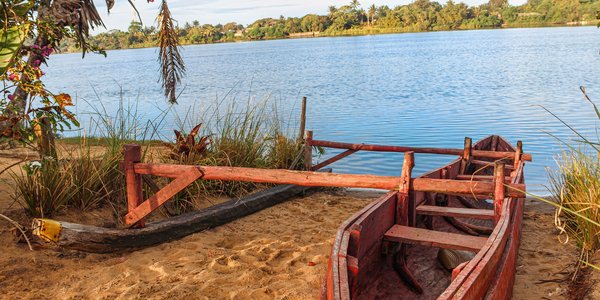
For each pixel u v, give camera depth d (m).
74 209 6.79
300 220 7.71
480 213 5.75
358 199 9.22
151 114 24.14
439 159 13.35
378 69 52.56
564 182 7.60
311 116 21.58
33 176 6.58
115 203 7.15
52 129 6.82
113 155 7.48
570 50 64.25
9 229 6.09
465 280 3.38
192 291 5.05
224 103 27.69
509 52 67.56
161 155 8.73
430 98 27.25
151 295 4.97
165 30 8.68
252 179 5.98
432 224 6.54
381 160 13.30
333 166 12.66
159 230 6.41
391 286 5.21
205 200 8.09
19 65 6.21
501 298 4.06
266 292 5.06
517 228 5.98
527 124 17.80
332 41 167.50
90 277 5.38
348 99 28.20
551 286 5.58
